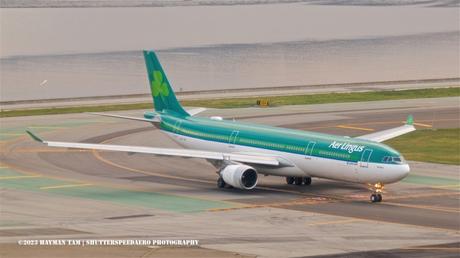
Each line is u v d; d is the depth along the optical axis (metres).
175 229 143.00
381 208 162.75
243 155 180.12
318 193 178.00
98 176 199.25
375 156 163.75
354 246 130.38
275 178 195.88
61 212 158.25
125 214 156.50
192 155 176.38
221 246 129.38
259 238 136.12
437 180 193.88
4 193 177.62
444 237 138.00
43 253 122.88
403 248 129.00
